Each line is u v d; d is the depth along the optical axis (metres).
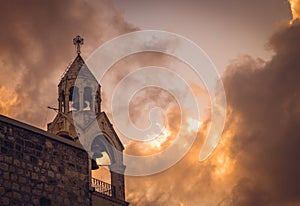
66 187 32.06
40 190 30.73
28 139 31.25
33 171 30.81
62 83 37.72
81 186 32.91
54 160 32.03
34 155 31.19
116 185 36.22
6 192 29.33
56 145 32.50
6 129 30.48
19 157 30.48
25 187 30.16
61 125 35.97
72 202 32.06
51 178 31.50
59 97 37.56
